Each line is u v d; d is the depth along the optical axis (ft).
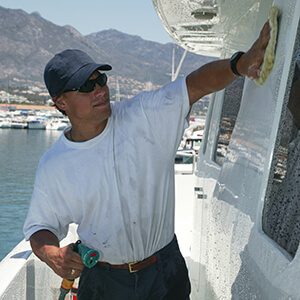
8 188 144.46
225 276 5.46
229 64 4.67
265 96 4.36
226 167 5.91
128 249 5.55
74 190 5.42
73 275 5.29
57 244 5.55
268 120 4.22
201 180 8.41
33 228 5.67
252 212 4.41
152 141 5.37
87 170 5.36
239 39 6.30
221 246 5.81
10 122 350.84
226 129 7.07
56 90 5.06
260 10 5.12
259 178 4.33
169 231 5.83
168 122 5.31
